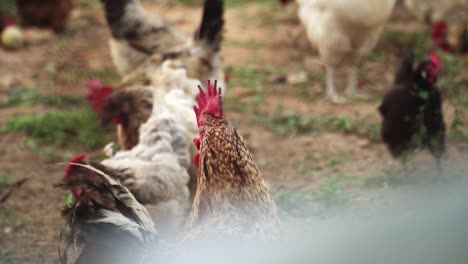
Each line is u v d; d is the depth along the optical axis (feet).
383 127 23.09
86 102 33.42
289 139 28.58
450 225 4.97
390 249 5.01
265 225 11.41
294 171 24.88
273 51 42.91
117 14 25.76
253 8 54.03
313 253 5.42
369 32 31.71
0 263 17.95
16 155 27.20
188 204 16.25
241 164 11.66
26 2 45.68
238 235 10.64
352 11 30.42
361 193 20.83
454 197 5.20
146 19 26.03
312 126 29.66
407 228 5.09
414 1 44.11
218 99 12.37
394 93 22.45
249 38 45.80
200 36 22.72
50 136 28.94
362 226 5.72
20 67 39.45
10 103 33.94
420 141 22.25
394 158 23.13
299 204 20.11
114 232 11.69
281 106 32.30
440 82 34.14
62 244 12.01
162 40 25.49
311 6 32.50
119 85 20.85
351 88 33.73
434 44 41.65
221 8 22.88
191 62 21.72
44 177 24.81
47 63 40.45
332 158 25.96
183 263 10.32
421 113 21.97
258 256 7.48
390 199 19.11
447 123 28.45
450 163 23.34
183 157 16.38
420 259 4.84
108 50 43.45
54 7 45.60
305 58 41.19
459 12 41.42
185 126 17.15
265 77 37.68
